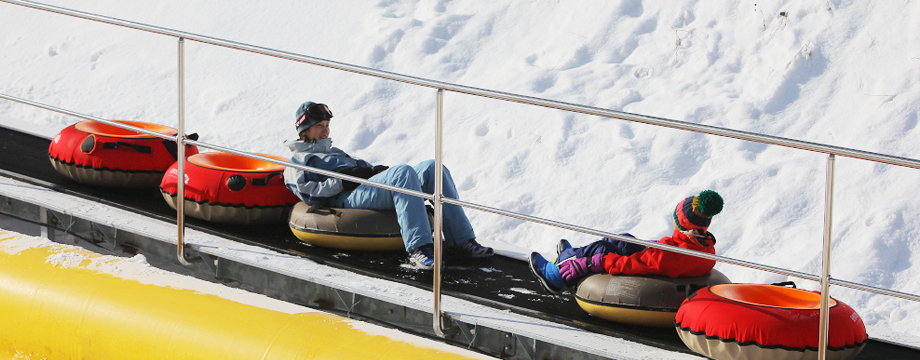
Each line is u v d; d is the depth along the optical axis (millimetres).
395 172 12711
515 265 13273
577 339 10555
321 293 12180
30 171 15547
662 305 10867
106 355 11086
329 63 11047
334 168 13367
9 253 12359
